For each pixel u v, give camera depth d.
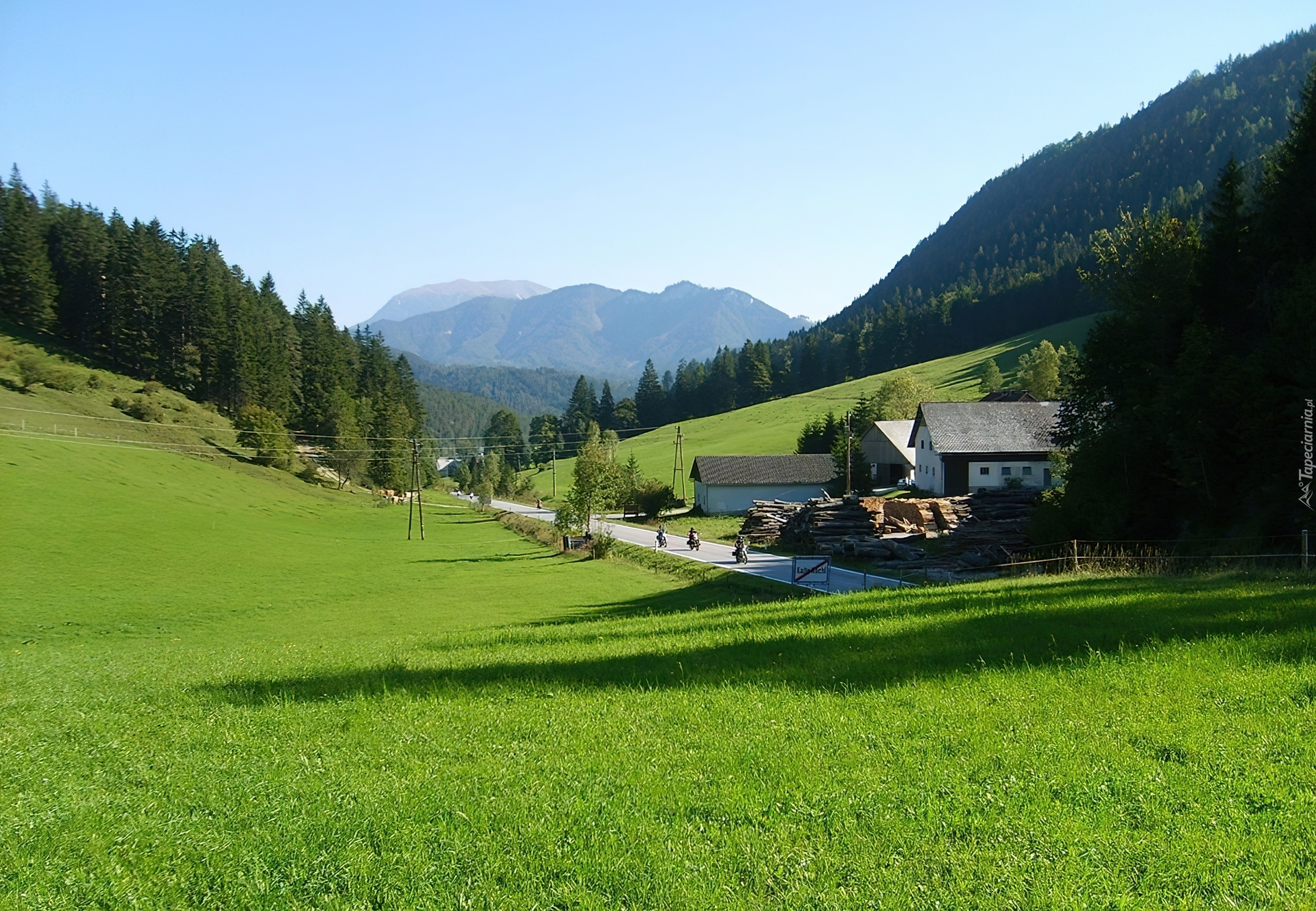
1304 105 35.41
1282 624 13.09
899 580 38.69
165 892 6.13
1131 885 5.54
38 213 159.88
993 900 5.43
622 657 15.65
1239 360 31.22
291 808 7.68
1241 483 30.94
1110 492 34.75
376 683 14.12
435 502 142.25
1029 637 13.87
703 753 8.77
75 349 135.88
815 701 10.78
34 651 26.95
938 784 7.43
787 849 6.29
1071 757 7.88
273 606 42.16
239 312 156.38
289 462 123.81
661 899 5.65
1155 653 11.81
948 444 75.44
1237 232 36.88
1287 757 7.52
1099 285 43.81
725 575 45.38
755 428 164.62
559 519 68.81
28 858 6.72
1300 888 5.35
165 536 62.53
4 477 68.50
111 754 9.96
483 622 34.56
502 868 6.24
